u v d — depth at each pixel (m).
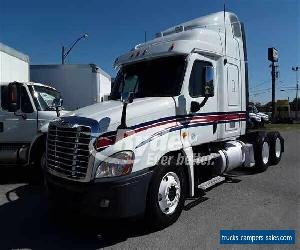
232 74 8.02
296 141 19.06
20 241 5.22
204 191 7.26
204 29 7.14
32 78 16.12
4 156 8.91
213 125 7.10
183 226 5.61
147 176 5.21
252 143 9.47
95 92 15.84
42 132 8.14
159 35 7.75
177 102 6.06
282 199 7.00
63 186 5.29
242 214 6.12
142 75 6.75
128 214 4.98
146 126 5.45
